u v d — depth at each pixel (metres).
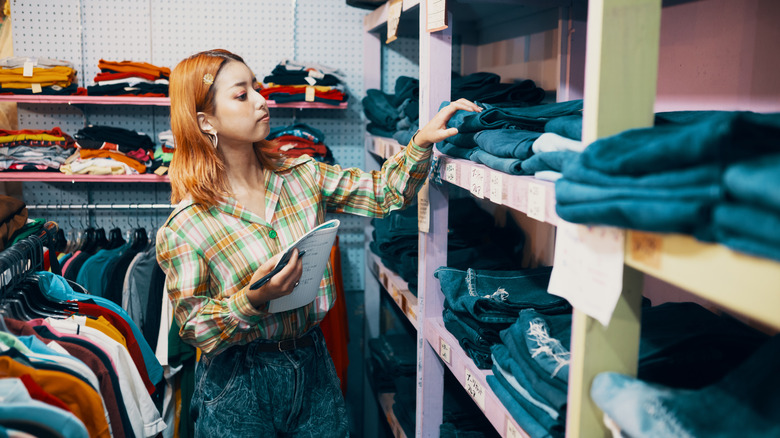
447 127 1.78
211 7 3.45
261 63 3.54
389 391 3.02
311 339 1.81
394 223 2.76
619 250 0.81
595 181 0.79
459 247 2.30
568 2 1.97
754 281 0.58
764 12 1.21
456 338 1.76
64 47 3.39
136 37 3.42
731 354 1.05
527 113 1.53
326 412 1.81
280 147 3.16
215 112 1.65
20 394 1.25
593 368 0.92
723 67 1.34
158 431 1.90
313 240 1.55
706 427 0.71
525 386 1.27
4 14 3.36
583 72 2.02
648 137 0.75
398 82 2.86
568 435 0.96
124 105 3.50
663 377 1.00
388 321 3.33
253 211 1.74
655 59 0.85
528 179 1.20
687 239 0.68
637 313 0.92
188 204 1.65
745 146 0.64
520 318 1.39
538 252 2.29
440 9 1.73
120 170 3.14
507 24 2.67
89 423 1.51
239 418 1.68
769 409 0.69
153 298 2.67
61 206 3.27
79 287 2.23
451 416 2.04
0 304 1.72
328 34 3.58
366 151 3.41
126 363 1.83
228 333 1.58
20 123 3.46
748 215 0.57
